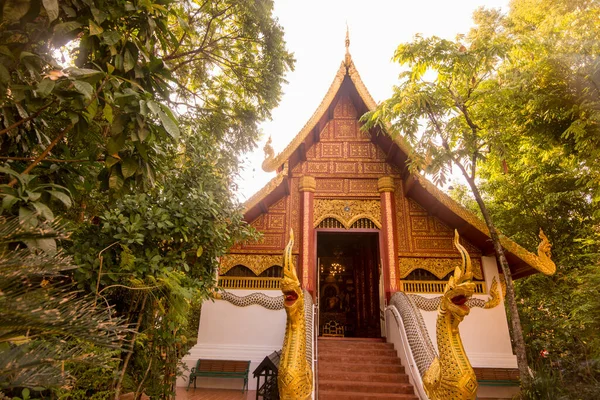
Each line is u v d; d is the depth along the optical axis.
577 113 7.62
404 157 10.78
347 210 11.20
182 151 6.63
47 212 2.49
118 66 3.13
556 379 6.85
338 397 7.06
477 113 8.34
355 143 11.92
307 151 11.86
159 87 3.45
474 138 7.73
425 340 7.14
